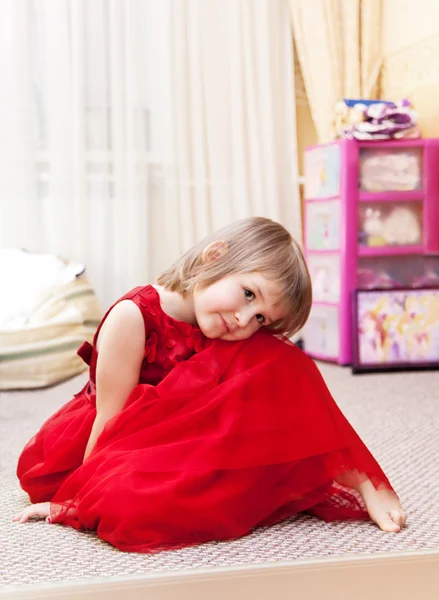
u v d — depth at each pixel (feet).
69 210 10.96
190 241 11.45
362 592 2.91
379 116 10.34
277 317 4.17
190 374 4.12
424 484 4.89
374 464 4.11
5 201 10.73
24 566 3.50
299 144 12.41
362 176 10.41
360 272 10.55
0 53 10.64
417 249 10.46
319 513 4.19
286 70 12.00
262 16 11.70
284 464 3.96
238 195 11.76
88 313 9.42
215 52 11.53
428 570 3.15
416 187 10.51
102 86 11.07
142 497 3.74
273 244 4.15
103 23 11.01
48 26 10.73
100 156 11.10
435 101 10.77
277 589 3.04
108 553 3.68
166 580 3.16
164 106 11.31
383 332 10.04
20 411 7.28
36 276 9.59
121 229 11.17
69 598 3.05
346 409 7.32
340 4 11.87
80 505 3.93
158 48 11.30
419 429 6.46
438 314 10.21
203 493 3.80
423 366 10.01
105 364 4.16
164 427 3.99
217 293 4.06
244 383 4.00
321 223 10.96
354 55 11.84
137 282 11.23
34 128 10.89
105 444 4.09
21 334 8.50
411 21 11.27
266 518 4.09
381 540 3.82
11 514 4.35
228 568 3.17
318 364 10.59
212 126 11.57
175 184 11.39
